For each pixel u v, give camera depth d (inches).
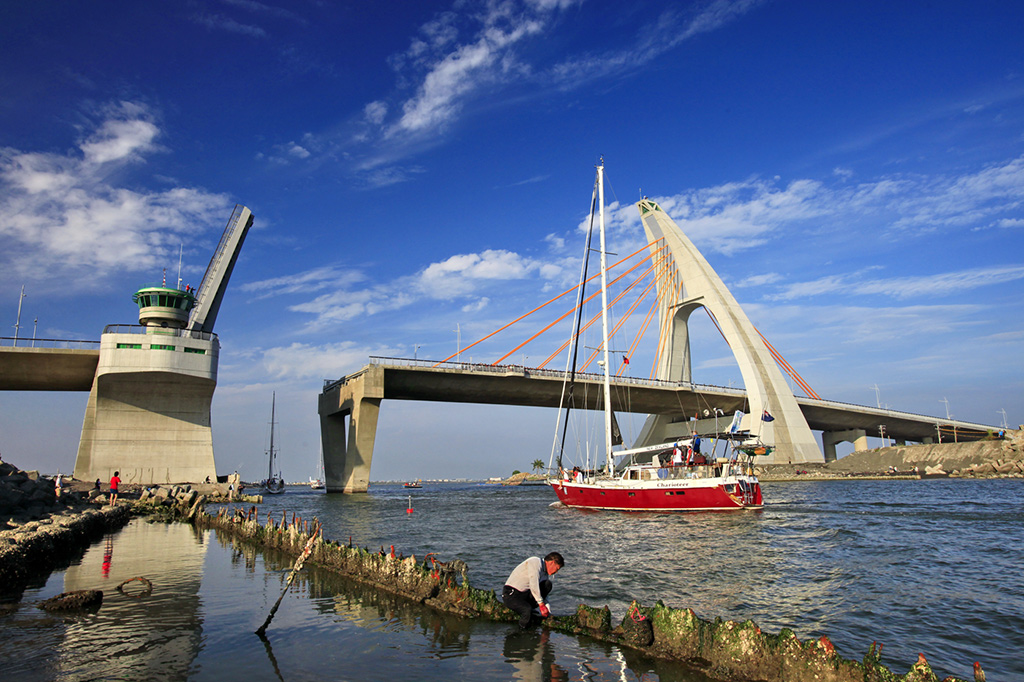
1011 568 735.1
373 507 2146.9
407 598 529.3
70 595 508.4
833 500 1991.9
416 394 3351.4
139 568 708.7
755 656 331.9
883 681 288.7
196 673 339.3
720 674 339.6
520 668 352.2
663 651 370.6
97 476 2642.7
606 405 1764.3
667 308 4367.6
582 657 372.8
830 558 809.5
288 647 389.7
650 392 3671.3
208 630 430.0
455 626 442.6
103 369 2655.0
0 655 370.0
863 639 452.4
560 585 635.5
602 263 1833.2
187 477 2773.1
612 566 752.3
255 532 962.7
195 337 2805.1
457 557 832.3
